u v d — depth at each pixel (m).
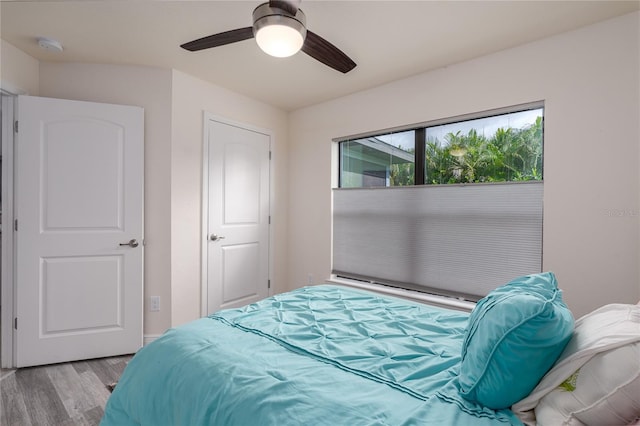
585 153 2.06
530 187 2.32
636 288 1.91
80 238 2.46
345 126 3.30
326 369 1.10
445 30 2.13
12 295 2.34
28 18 2.03
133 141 2.61
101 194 2.52
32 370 2.31
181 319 2.83
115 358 2.53
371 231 3.17
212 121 3.04
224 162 3.16
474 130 2.63
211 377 1.08
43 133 2.38
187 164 2.87
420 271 2.86
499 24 2.05
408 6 1.89
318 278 3.52
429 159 2.87
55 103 2.40
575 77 2.10
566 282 2.12
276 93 3.25
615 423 0.75
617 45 1.96
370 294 2.12
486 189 2.52
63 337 2.42
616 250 1.97
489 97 2.43
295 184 3.75
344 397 0.93
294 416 0.87
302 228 3.68
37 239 2.36
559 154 2.15
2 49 2.27
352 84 3.02
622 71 1.95
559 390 0.84
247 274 3.39
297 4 1.49
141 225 2.63
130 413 1.26
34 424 1.71
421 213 2.86
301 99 3.42
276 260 3.70
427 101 2.74
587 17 1.97
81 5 1.91
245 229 3.37
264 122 3.54
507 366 0.86
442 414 0.85
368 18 2.00
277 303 1.88
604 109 2.00
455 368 1.11
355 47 2.35
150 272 2.71
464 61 2.55
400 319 1.64
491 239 2.49
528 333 0.85
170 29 2.17
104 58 2.55
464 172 2.68
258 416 0.90
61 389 2.06
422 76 2.77
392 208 3.03
